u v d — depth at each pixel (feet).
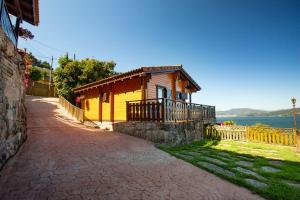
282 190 15.97
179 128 39.17
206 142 45.60
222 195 14.85
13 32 23.11
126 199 13.17
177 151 31.73
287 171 22.24
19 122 23.44
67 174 16.66
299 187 17.56
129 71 40.04
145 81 40.68
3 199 11.96
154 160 23.36
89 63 87.15
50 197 12.63
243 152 34.17
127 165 20.61
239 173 20.17
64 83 83.35
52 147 24.97
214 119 64.59
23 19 32.76
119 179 16.58
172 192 14.82
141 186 15.52
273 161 27.76
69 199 12.56
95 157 22.40
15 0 26.66
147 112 36.63
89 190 14.03
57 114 63.52
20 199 12.11
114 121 47.78
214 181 17.74
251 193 15.61
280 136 43.70
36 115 56.65
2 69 16.49
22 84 25.64
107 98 51.16
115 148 27.61
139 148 28.86
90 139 32.27
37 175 15.90
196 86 65.46
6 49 17.28
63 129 40.42
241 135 50.29
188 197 14.15
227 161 26.21
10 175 15.38
